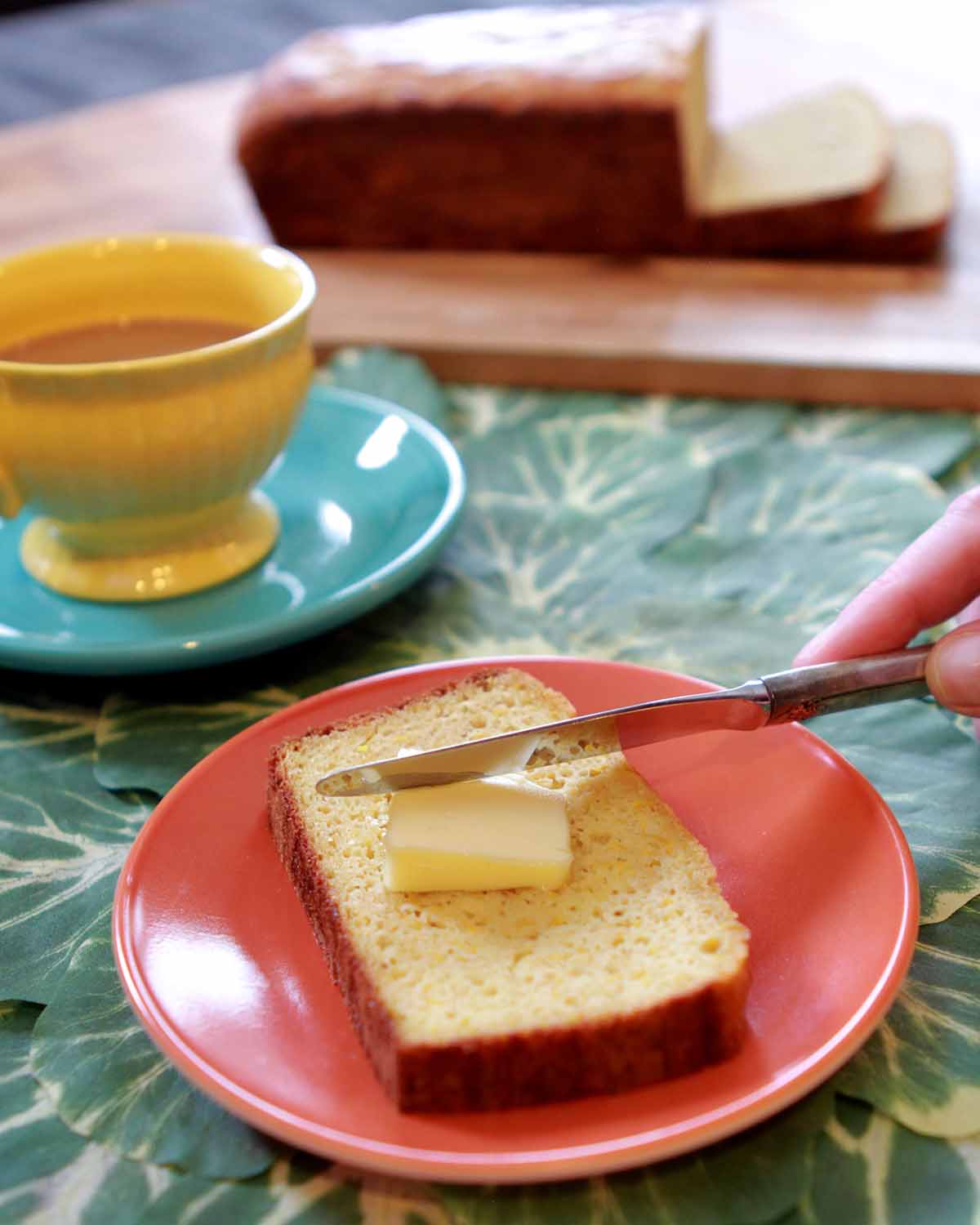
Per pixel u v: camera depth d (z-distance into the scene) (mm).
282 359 609
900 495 681
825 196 855
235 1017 471
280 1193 452
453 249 949
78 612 618
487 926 484
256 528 648
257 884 509
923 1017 481
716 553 656
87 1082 472
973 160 989
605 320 814
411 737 536
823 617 617
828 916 487
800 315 804
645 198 888
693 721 515
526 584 645
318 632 596
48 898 522
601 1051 450
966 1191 448
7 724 587
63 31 1975
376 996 459
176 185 1025
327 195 936
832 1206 446
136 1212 448
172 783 555
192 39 1922
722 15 1294
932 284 838
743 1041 461
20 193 1021
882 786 544
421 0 2053
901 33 1223
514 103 874
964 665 501
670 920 481
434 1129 446
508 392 792
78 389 576
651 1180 451
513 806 501
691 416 762
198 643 580
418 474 671
